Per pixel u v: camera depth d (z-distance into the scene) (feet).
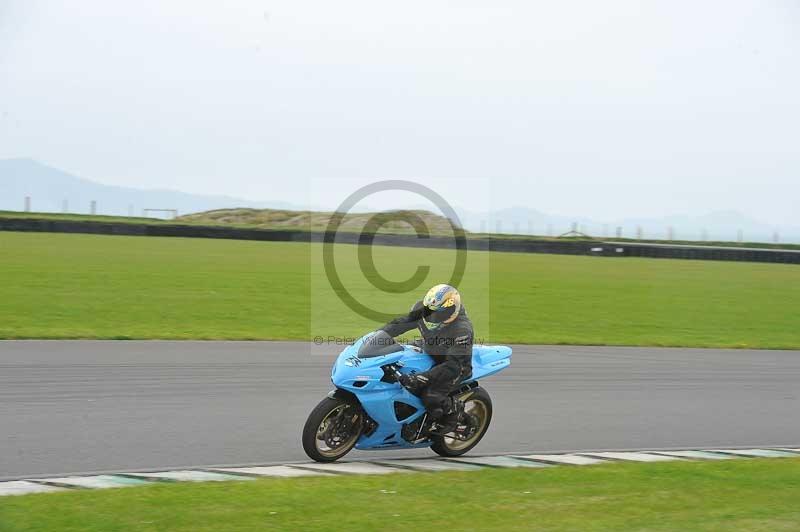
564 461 78.64
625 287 274.36
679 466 75.51
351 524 54.70
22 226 382.42
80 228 387.96
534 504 60.95
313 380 116.78
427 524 55.36
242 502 58.80
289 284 240.32
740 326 201.05
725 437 93.66
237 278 246.27
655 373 134.21
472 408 82.79
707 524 57.16
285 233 405.18
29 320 160.25
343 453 75.87
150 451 77.51
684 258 419.33
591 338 172.76
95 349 135.03
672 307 229.66
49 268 246.27
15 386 104.53
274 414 95.20
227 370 121.49
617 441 89.30
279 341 152.66
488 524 55.83
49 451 76.18
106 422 88.28
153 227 399.03
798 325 206.69
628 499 63.16
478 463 77.30
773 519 58.70
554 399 110.73
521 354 148.46
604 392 116.98
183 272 254.27
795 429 99.45
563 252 417.08
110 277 232.53
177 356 131.64
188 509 56.75
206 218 526.98
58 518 54.19
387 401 75.05
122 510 56.18
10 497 59.21
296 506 58.23
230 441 82.43
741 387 125.49
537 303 225.76
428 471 72.43
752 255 414.62
